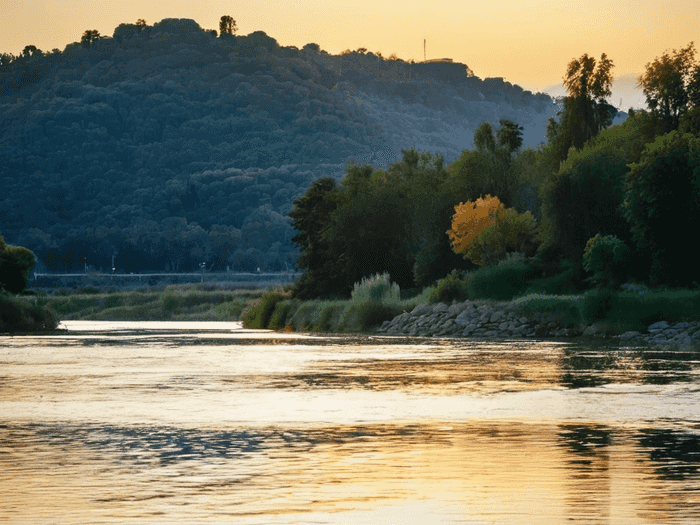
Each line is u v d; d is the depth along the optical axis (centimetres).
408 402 5859
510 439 4347
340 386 6938
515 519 2852
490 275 16412
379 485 3359
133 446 4219
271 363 9469
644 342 12138
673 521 2811
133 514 2933
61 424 4947
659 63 17212
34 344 13900
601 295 13550
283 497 3169
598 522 2805
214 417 5206
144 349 12381
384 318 17688
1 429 4769
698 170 13862
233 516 2905
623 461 3769
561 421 4922
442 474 3544
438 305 16462
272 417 5188
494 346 11875
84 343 14212
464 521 2830
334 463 3781
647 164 14200
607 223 16012
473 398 6034
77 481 3444
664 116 17238
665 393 6206
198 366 9144
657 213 14025
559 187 16412
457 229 17800
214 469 3672
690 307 12600
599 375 7569
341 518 2877
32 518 2886
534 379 7288
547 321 14238
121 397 6278
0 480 3462
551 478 3453
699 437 4366
